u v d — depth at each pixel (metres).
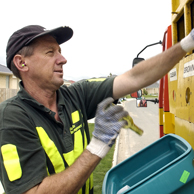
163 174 1.09
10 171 0.90
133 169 1.59
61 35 1.37
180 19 2.11
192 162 1.11
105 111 0.97
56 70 1.26
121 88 1.33
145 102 3.47
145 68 1.24
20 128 0.99
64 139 1.24
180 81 1.89
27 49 1.19
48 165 1.11
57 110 1.32
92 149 0.94
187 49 1.16
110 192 1.36
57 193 0.89
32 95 1.27
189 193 1.08
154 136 7.29
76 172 0.92
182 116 1.81
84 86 1.51
